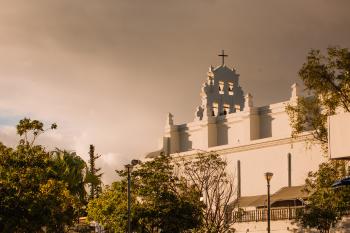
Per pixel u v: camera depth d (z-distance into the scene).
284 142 78.12
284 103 84.06
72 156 76.06
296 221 55.97
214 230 61.12
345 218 53.81
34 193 41.56
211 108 98.56
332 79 51.06
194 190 61.44
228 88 105.06
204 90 102.56
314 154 74.56
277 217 60.50
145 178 58.56
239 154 83.75
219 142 93.44
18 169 43.06
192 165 67.31
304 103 54.62
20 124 46.12
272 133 85.94
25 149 44.59
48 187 43.56
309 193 60.97
